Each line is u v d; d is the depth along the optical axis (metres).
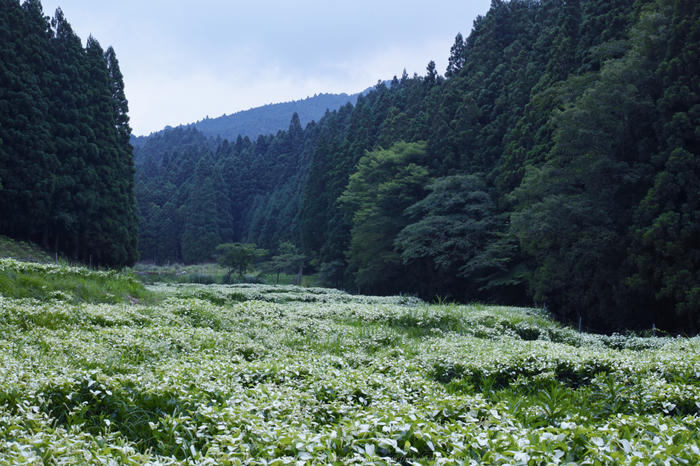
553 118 24.31
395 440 3.08
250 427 3.32
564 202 22.25
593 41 31.98
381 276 41.88
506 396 5.62
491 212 33.69
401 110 66.38
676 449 2.91
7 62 34.81
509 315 13.67
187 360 6.06
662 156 21.09
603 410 5.13
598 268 22.70
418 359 7.68
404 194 41.09
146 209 95.12
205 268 67.12
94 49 42.75
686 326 19.50
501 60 48.91
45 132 35.53
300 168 102.12
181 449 3.38
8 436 3.02
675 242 18.59
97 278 12.71
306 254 60.53
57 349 5.95
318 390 4.73
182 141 172.62
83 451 2.81
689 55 20.66
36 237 37.38
